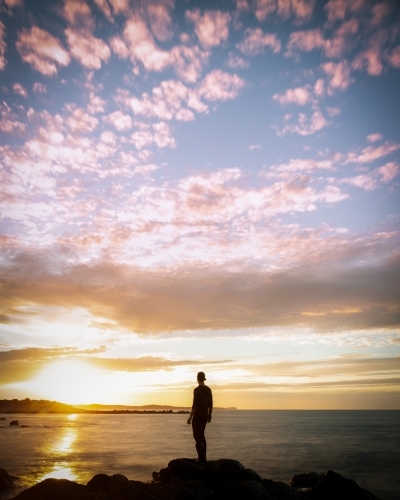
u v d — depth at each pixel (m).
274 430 75.31
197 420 12.46
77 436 55.19
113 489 9.87
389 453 34.09
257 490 10.52
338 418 167.50
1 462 25.53
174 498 9.96
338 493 13.07
